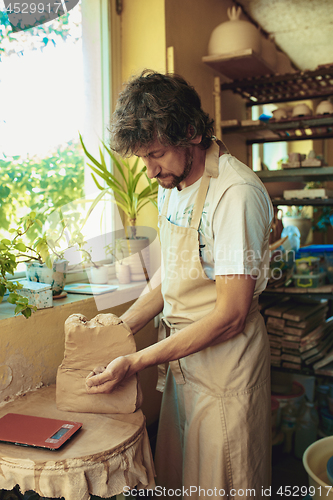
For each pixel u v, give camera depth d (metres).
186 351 1.02
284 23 3.34
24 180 1.57
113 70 2.05
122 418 1.04
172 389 1.40
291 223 2.93
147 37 2.06
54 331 1.33
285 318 2.21
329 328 2.51
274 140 3.04
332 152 5.41
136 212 1.85
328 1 2.92
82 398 1.07
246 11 3.13
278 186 2.53
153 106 0.90
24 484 0.85
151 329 2.00
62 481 0.86
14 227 1.53
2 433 0.94
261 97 3.02
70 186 1.81
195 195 1.12
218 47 2.29
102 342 1.05
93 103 1.94
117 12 2.07
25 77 1.56
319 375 2.12
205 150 1.11
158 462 1.44
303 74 2.44
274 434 2.13
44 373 1.31
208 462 1.16
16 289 1.27
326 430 2.22
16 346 1.20
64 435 0.93
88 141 1.91
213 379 1.15
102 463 0.88
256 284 1.15
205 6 2.52
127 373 1.01
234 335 1.06
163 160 0.98
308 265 2.22
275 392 2.23
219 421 1.14
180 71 2.21
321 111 2.35
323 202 2.36
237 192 1.00
